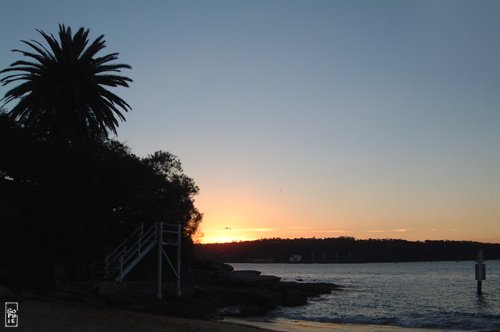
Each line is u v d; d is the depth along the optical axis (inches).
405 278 4837.6
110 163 1475.1
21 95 1502.2
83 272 1325.0
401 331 1213.1
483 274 2603.3
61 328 711.1
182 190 2144.4
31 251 1257.4
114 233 1632.6
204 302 1577.3
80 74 1566.2
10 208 1232.8
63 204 1249.4
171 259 1553.9
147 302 1223.5
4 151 1304.1
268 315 1626.5
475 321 1472.7
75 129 1503.4
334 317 1583.4
